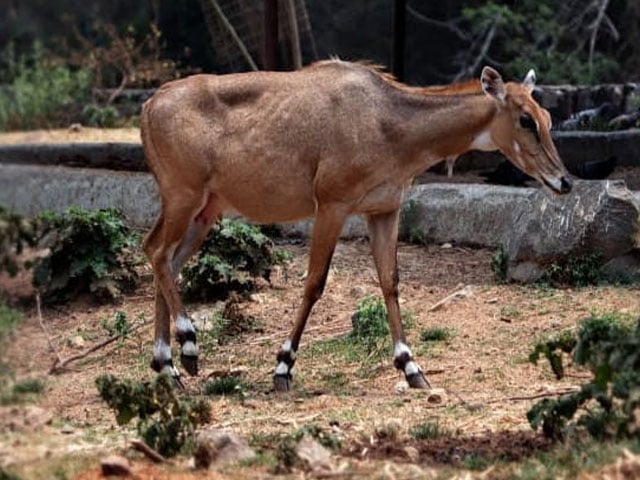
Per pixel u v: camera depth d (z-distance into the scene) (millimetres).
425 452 18078
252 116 23906
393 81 23906
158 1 63812
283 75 24094
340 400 22375
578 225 29422
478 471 16953
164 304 24797
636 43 68312
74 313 30406
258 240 30859
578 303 27844
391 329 23609
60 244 30875
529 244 29859
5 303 18469
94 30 54281
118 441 19594
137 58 58938
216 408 22078
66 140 40781
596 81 65500
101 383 18500
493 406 21250
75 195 36562
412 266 32250
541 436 18562
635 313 26719
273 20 40156
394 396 22562
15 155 21031
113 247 31047
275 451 18156
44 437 18922
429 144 23500
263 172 23766
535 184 35875
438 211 34281
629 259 29516
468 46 68062
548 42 69062
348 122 23328
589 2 68750
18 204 18344
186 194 24359
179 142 24141
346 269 32281
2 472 16844
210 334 27984
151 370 25859
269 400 22641
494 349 25422
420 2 67812
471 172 39781
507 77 65500
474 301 28828
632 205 29422
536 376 23422
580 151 40219
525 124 23312
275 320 28906
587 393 17562
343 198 23422
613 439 17219
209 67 65312
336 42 66188
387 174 23438
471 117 23422
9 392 18891
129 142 39594
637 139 40312
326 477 16859
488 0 66625
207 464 17625
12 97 19250
